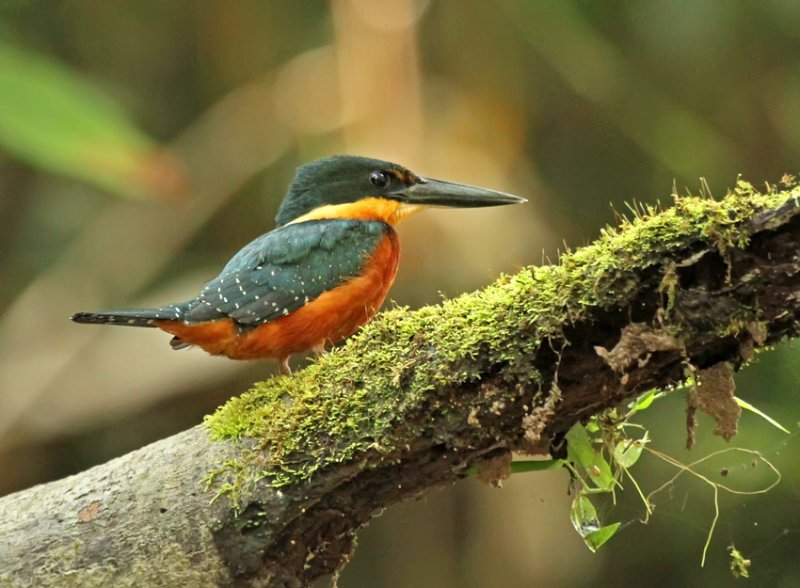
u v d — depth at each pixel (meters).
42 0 15.54
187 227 14.36
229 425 6.23
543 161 14.87
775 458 11.03
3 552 6.14
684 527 12.33
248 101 14.15
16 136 8.05
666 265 5.40
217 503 6.08
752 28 13.93
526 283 5.71
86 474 6.39
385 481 6.09
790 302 5.35
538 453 6.03
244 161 14.12
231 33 14.91
